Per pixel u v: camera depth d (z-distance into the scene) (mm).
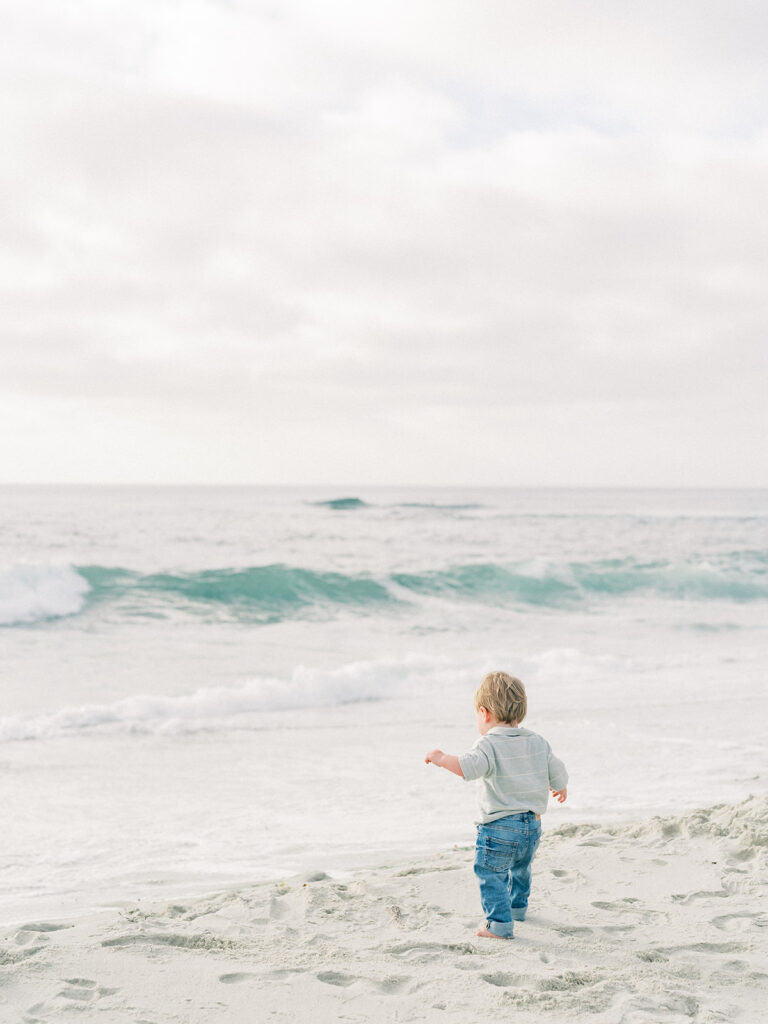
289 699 12336
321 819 7266
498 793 4004
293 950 3799
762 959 3717
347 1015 3139
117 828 6973
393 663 14672
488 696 4109
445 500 118875
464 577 26516
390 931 4102
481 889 4020
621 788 8102
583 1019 3094
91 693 12516
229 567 24688
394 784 8414
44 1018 3074
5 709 11375
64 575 21812
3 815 7312
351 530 45219
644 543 42562
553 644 18391
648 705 12188
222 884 5641
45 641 16609
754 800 6395
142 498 99938
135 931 4016
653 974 3508
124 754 9516
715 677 14531
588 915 4270
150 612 20219
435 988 3365
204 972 3529
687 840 5629
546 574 27594
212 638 17719
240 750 9758
